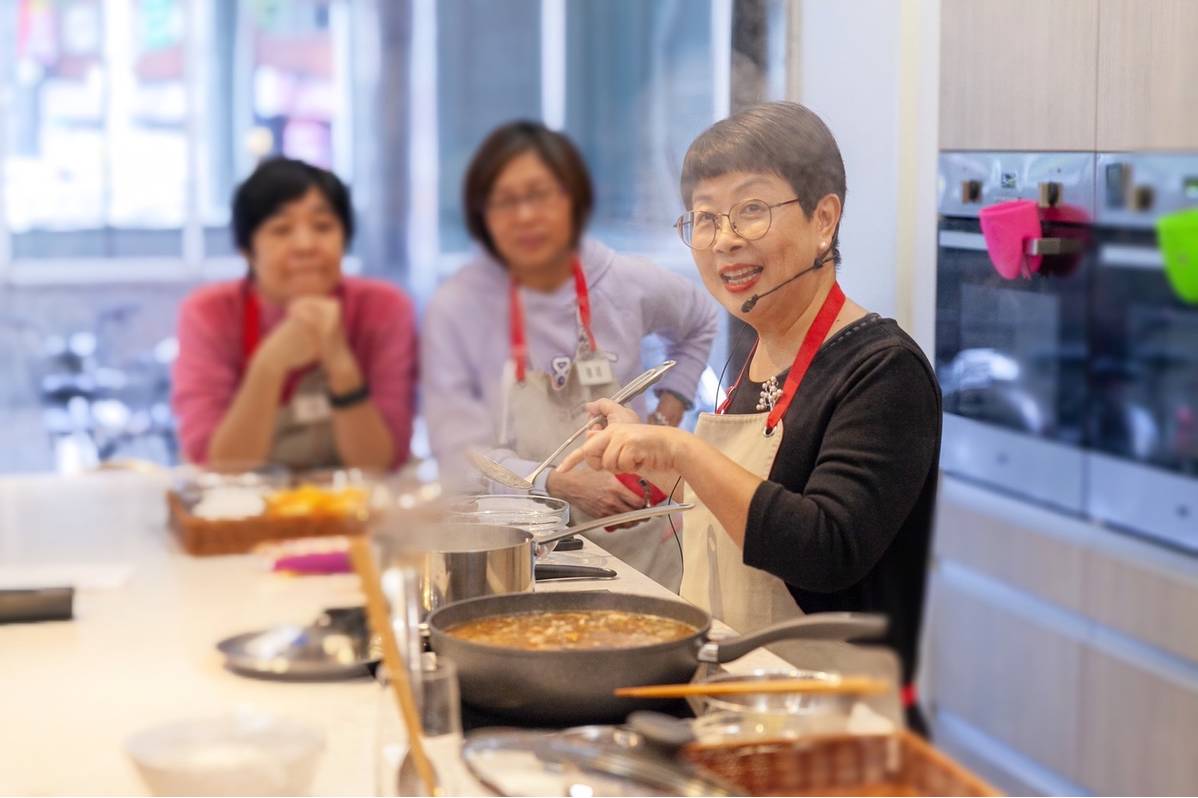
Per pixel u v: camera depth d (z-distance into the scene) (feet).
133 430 20.80
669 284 5.40
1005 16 5.88
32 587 4.91
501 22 24.14
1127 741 7.98
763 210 4.65
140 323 22.79
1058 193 6.04
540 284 6.04
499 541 4.32
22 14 22.61
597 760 3.05
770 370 4.87
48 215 22.97
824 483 4.37
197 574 5.33
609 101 22.80
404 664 3.01
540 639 3.64
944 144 5.93
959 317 6.05
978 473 9.47
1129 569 8.02
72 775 3.26
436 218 24.71
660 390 5.39
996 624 9.21
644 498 5.07
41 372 21.59
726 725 3.19
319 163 24.52
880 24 5.89
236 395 10.00
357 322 10.34
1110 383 8.32
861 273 5.93
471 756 3.10
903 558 4.43
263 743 3.16
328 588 4.93
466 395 7.72
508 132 7.86
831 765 3.17
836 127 5.86
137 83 23.41
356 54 24.39
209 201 23.89
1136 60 6.10
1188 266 7.58
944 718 9.80
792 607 4.55
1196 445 7.89
